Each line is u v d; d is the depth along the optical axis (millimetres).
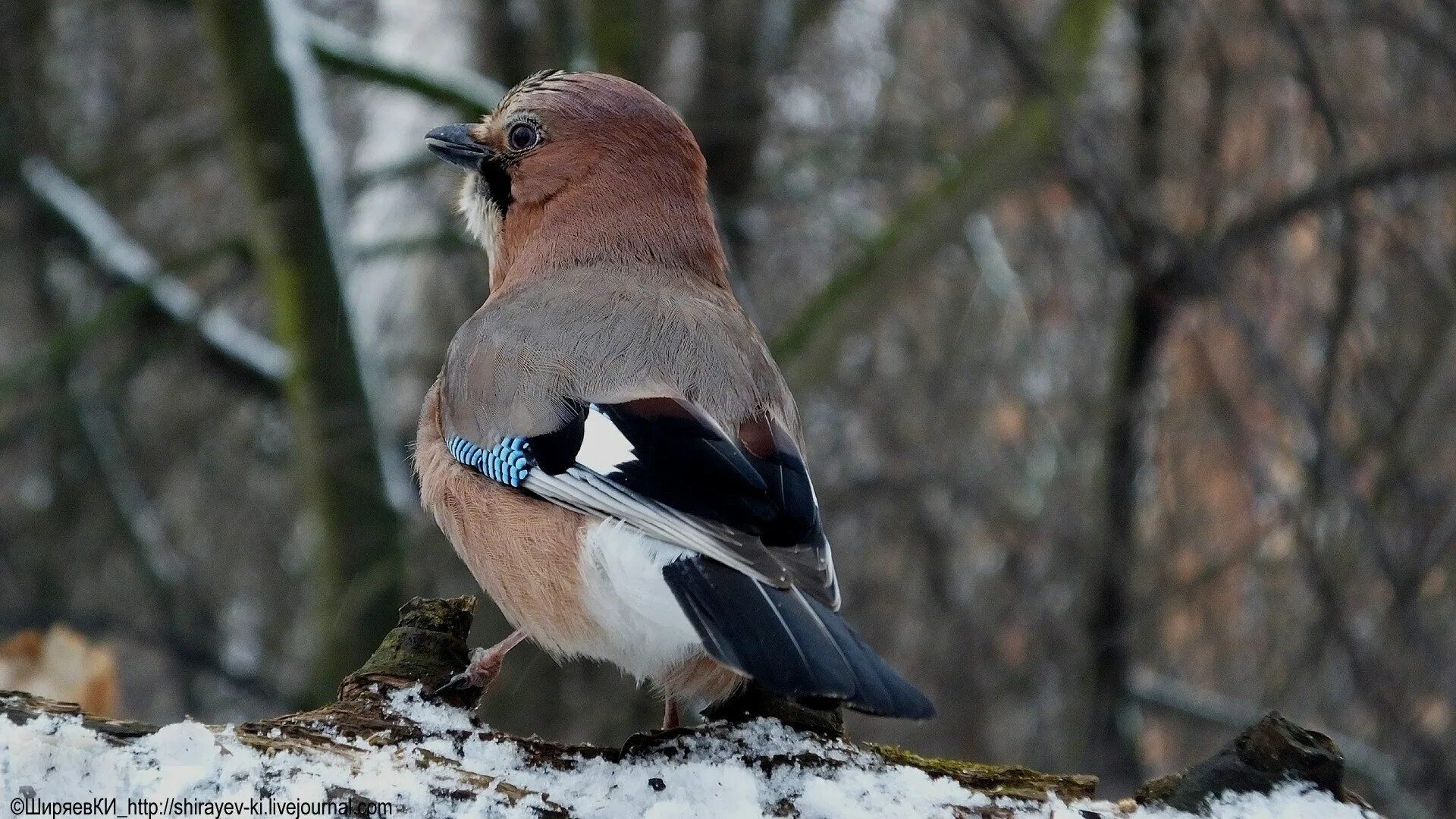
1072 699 14492
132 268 14812
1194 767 4305
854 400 15773
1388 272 12891
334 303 12922
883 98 15289
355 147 16438
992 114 15188
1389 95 13320
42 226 14812
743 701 4957
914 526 15570
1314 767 4203
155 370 16719
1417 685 12305
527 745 4414
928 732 14914
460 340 5754
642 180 6238
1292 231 13648
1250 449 12797
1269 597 13461
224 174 16953
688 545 4488
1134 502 14188
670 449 4730
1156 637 14695
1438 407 12938
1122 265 13688
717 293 6012
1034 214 15102
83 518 16406
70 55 15914
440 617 5004
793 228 16078
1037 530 15070
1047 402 16016
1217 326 13711
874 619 15766
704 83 15164
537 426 5066
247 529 17281
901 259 12992
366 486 12922
